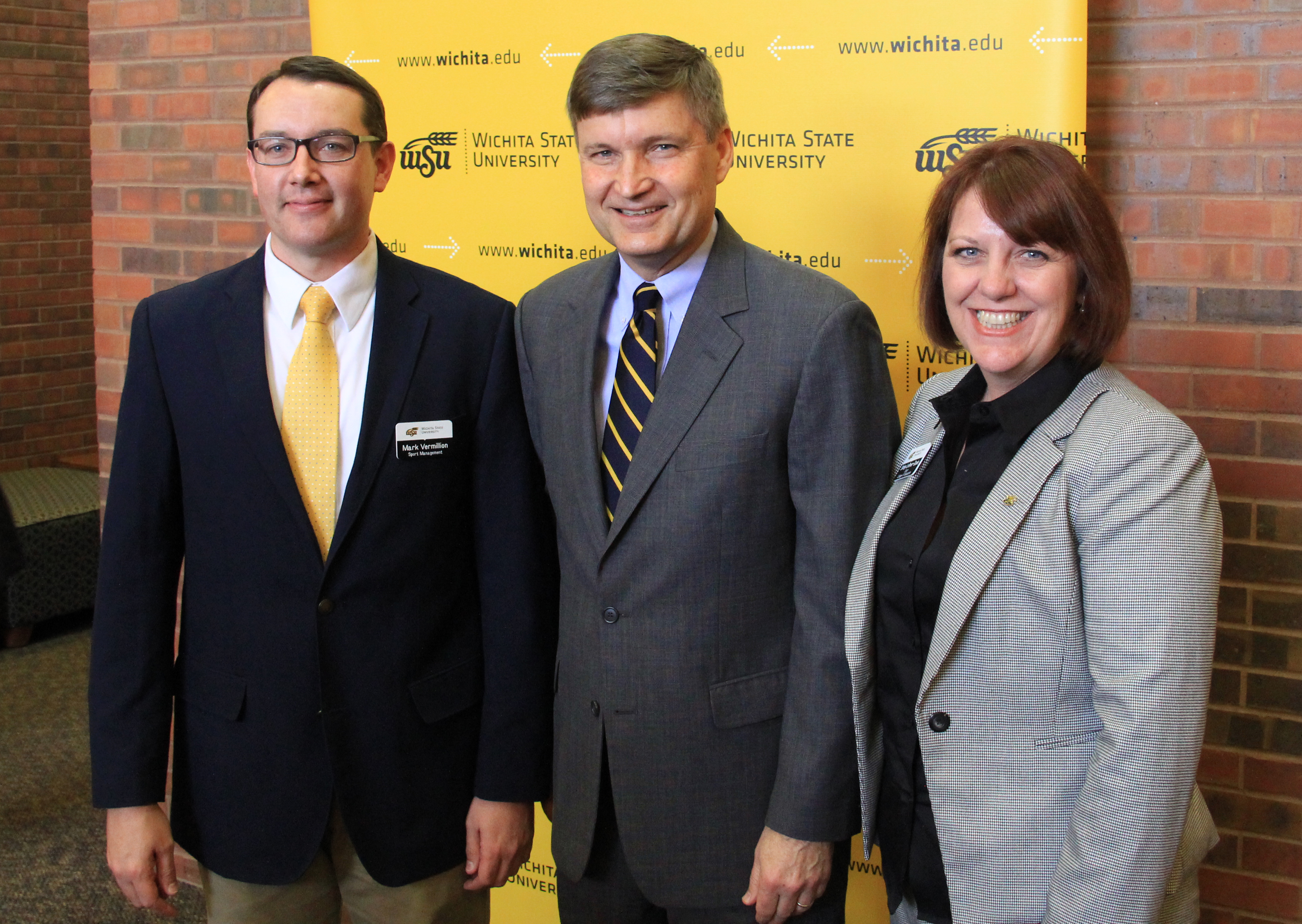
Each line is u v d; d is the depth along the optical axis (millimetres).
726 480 1523
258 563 1596
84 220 5957
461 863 1740
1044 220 1287
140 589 1638
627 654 1579
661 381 1596
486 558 1731
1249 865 2186
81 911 2869
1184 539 1220
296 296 1632
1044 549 1297
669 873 1601
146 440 1634
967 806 1354
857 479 1521
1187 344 2111
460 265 2574
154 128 3020
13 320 5727
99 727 1632
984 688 1342
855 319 1539
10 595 4625
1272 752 2146
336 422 1617
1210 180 2053
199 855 1663
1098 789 1240
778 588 1589
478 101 2498
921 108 2107
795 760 1532
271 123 1568
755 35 2211
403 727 1645
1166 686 1203
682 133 1516
